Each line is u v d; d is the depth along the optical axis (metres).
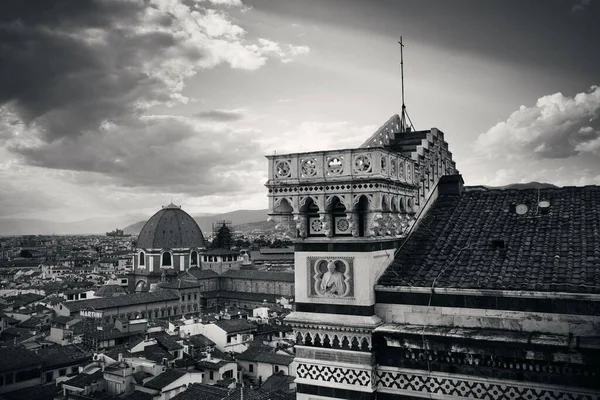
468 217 22.42
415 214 22.02
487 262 18.91
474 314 17.31
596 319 15.52
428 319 18.03
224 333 101.44
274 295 191.88
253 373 88.94
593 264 17.02
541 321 16.28
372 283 18.62
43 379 86.44
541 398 15.88
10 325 133.38
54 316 135.50
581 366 15.30
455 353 17.02
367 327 17.91
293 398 64.12
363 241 18.30
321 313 19.03
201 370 85.38
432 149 24.64
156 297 162.25
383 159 18.52
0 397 76.44
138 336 105.75
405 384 17.88
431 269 19.33
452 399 17.12
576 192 22.06
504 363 16.42
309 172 19.14
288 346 99.12
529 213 21.33
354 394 18.30
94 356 86.50
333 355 18.67
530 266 17.86
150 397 69.06
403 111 25.64
